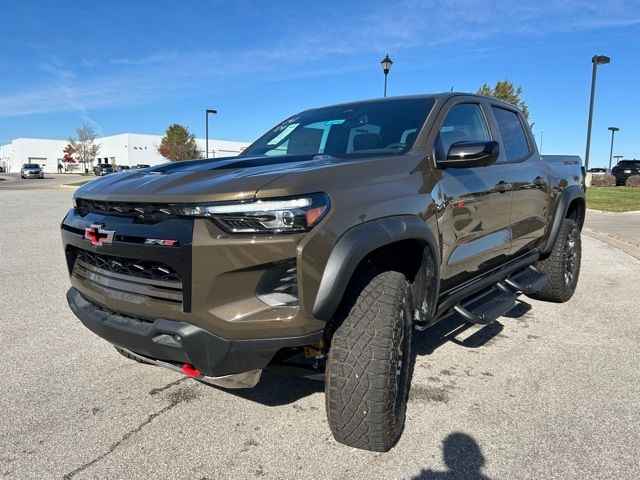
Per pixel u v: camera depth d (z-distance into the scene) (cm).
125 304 246
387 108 362
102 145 8581
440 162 312
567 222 514
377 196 254
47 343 404
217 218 219
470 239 336
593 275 663
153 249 228
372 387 234
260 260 215
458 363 368
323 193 230
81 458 250
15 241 909
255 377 239
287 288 221
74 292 298
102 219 254
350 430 241
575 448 257
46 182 4156
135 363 366
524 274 455
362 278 253
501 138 416
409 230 258
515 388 326
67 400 310
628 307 514
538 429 276
